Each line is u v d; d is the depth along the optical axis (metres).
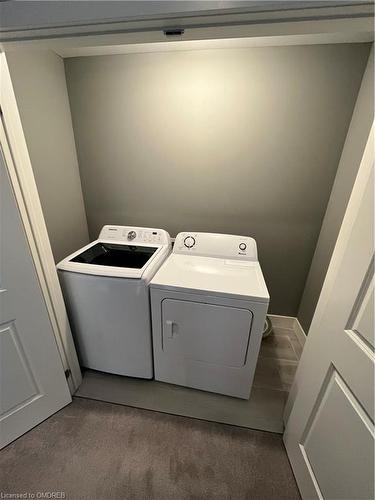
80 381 1.60
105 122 1.78
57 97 1.63
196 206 1.93
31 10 0.75
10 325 1.11
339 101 1.48
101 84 1.68
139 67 1.59
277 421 1.39
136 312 1.39
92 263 1.52
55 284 1.29
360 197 0.80
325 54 1.40
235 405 1.48
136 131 1.77
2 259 1.01
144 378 1.64
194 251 1.68
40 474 1.14
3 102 0.92
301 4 0.65
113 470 1.16
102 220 2.12
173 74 1.58
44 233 1.18
